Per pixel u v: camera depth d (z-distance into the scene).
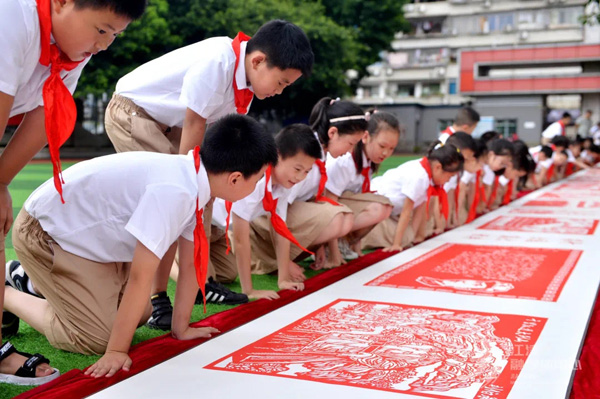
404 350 2.00
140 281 1.86
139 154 2.09
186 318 2.15
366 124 3.25
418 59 33.50
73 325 2.05
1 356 1.80
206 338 2.15
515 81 28.17
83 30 1.62
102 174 2.04
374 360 1.90
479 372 1.80
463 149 4.70
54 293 2.07
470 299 2.69
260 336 2.16
